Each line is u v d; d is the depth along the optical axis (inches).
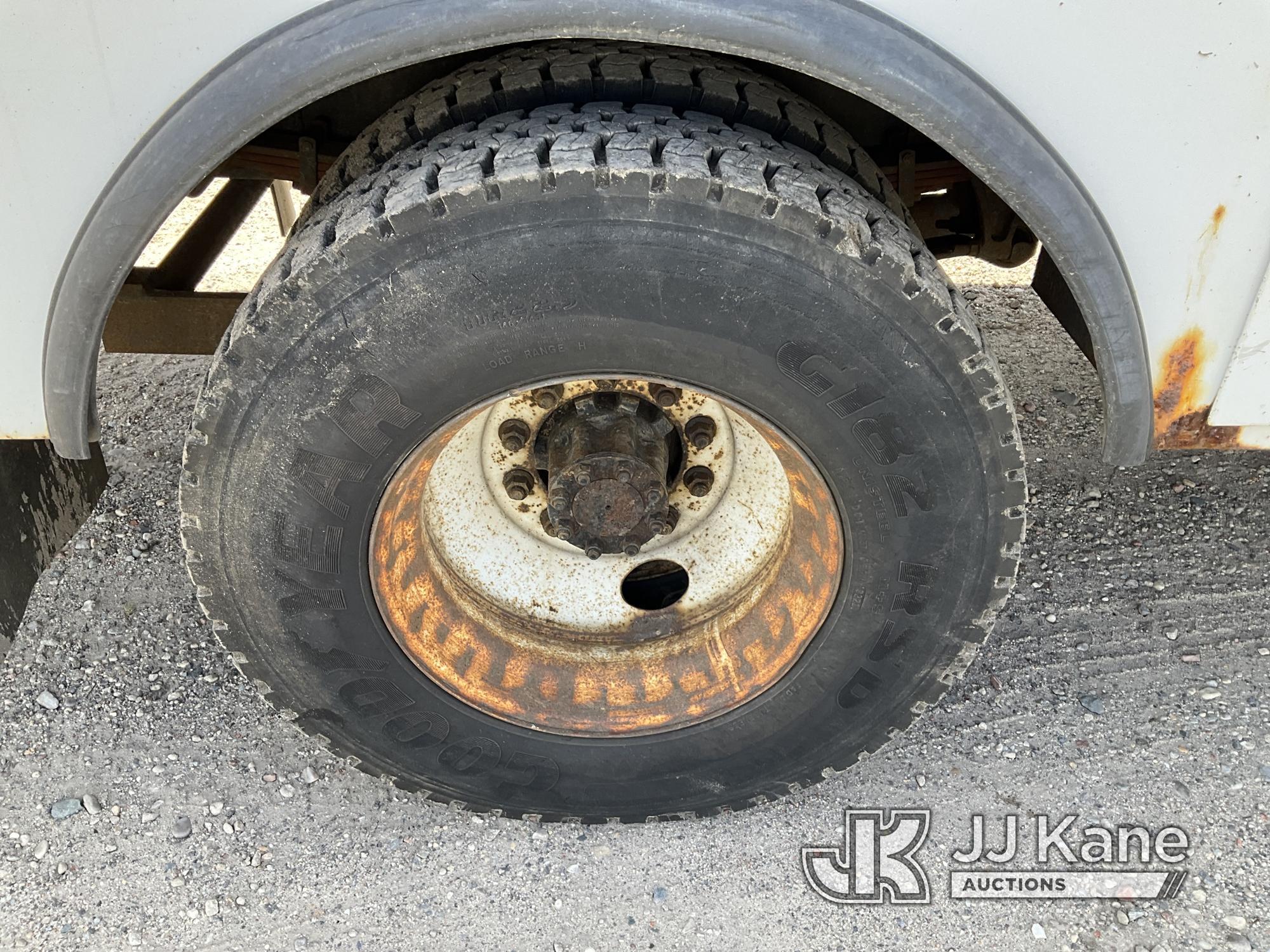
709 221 61.5
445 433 72.0
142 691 102.1
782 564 84.0
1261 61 58.3
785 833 90.5
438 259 62.7
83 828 89.7
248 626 77.4
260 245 176.2
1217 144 61.2
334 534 73.4
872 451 70.1
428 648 81.9
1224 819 89.4
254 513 72.0
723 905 85.0
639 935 83.0
